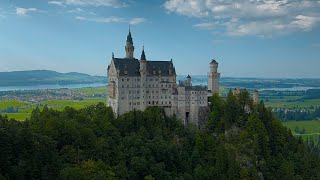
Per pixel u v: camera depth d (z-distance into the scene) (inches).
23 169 7445.9
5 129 7854.3
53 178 7760.8
